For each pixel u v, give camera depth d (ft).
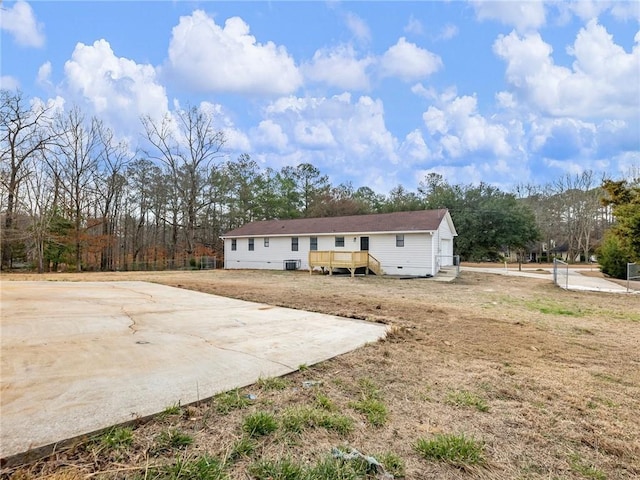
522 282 50.78
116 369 10.43
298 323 18.65
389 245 61.46
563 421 8.27
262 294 31.04
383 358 12.89
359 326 18.31
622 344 16.08
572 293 38.60
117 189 86.94
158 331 15.72
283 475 5.77
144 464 5.86
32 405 7.77
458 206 103.35
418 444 6.99
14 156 65.05
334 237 67.31
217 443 6.67
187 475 5.60
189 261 86.12
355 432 7.47
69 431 6.66
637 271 52.08
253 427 7.29
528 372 11.87
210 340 14.47
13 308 20.36
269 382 9.95
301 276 58.90
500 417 8.41
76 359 11.24
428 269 57.88
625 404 9.36
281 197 114.62
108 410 7.64
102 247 82.74
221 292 31.96
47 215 69.15
